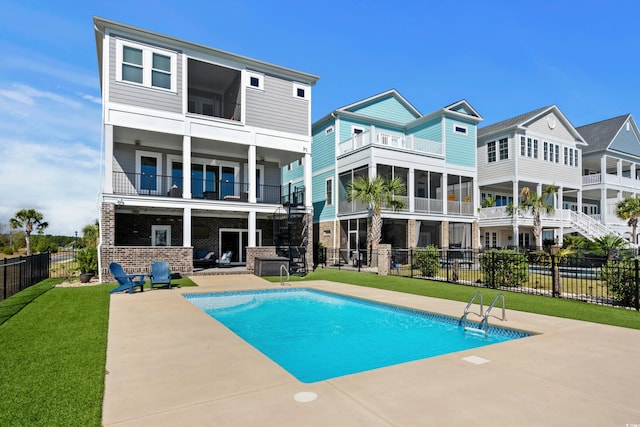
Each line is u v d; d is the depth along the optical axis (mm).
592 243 19812
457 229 25953
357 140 21875
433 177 24625
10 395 3566
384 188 18656
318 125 25203
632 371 4262
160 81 14789
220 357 4801
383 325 7914
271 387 3762
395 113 25500
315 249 23781
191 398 3494
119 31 14039
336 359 5730
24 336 5848
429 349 6215
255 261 15852
